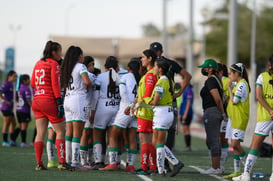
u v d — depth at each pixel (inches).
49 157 1090.1
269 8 5255.9
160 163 988.6
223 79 1127.0
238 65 1017.5
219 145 1066.1
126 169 1074.1
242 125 1017.5
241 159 1023.0
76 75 1033.5
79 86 1039.6
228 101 1114.7
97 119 1098.1
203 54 5285.4
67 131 1063.0
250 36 5177.2
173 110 1047.6
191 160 1350.9
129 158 1077.1
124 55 7608.3
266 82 938.7
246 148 1734.7
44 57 1032.2
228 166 1238.3
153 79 996.6
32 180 901.8
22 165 1117.7
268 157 1457.9
